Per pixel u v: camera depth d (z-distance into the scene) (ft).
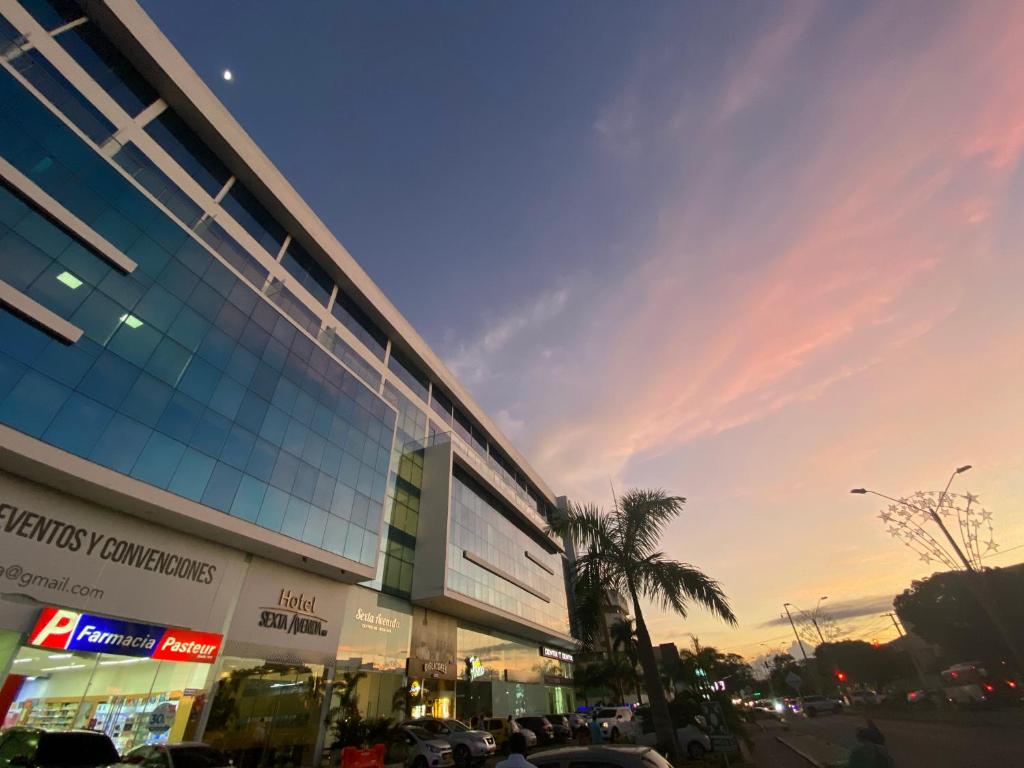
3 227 47.24
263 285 87.81
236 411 67.00
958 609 132.87
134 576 53.93
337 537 79.56
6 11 58.95
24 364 45.85
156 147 74.02
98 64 70.69
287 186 98.17
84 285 52.54
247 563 68.18
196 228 76.64
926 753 51.06
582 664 194.90
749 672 309.42
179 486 56.95
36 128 53.06
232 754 59.26
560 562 214.90
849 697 169.48
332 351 100.89
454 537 121.39
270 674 66.64
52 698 45.21
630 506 54.49
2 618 42.70
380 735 66.54
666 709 45.55
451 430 152.56
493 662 137.90
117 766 35.91
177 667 56.44
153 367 57.52
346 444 88.02
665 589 49.26
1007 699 104.53
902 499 67.31
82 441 48.62
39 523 47.06
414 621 106.01
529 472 215.72
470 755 64.44
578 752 20.20
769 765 49.06
